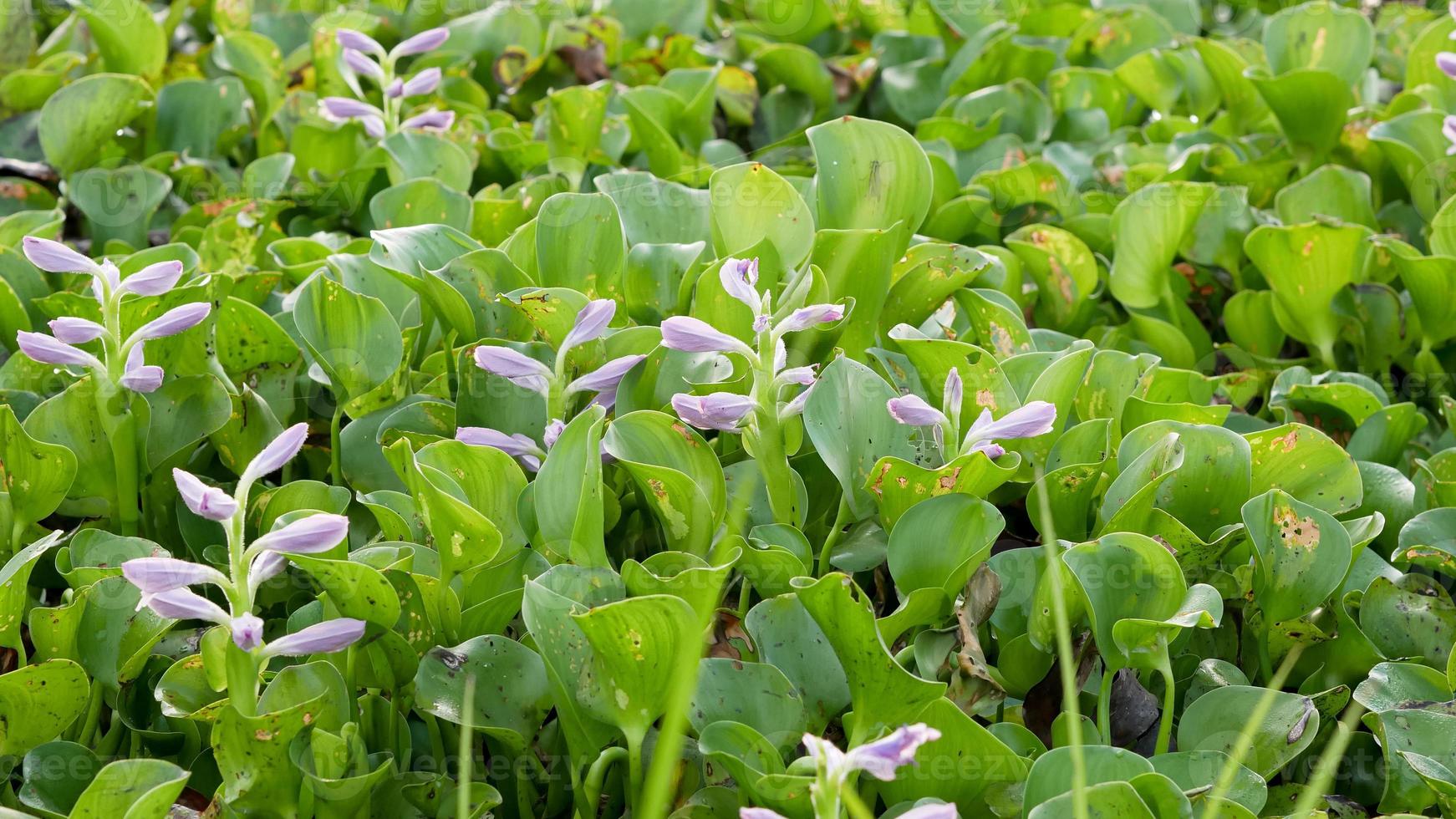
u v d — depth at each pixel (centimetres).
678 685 181
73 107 236
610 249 207
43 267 192
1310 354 230
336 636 183
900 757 175
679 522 192
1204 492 199
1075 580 188
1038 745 190
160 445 200
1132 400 205
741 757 184
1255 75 249
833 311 191
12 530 196
